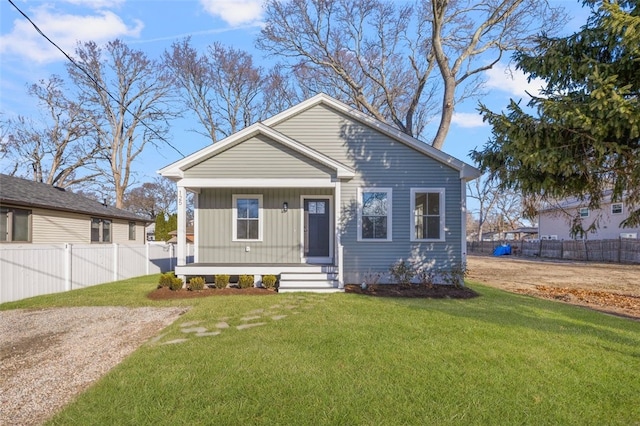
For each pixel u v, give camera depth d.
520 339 5.66
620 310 9.27
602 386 4.07
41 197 16.61
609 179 8.59
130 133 28.66
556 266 22.58
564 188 8.61
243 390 3.88
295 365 4.56
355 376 4.24
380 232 11.90
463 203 11.84
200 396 3.76
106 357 5.16
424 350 5.11
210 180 10.98
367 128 12.12
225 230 12.41
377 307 8.09
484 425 3.27
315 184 11.00
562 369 4.51
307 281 10.77
